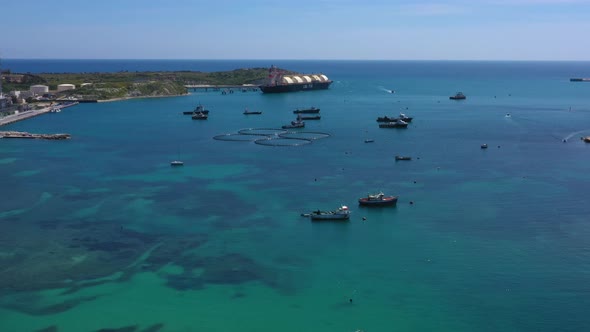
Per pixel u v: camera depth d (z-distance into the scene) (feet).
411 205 398.62
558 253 307.37
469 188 442.09
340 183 461.37
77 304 254.68
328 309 251.39
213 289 269.64
